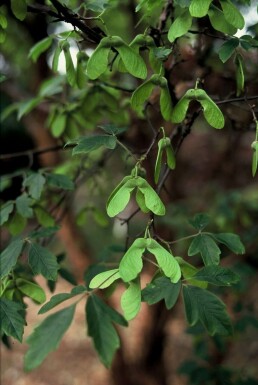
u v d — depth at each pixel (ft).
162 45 2.02
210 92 2.65
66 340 9.68
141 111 2.21
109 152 2.98
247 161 6.01
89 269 2.29
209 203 5.22
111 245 2.51
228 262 4.44
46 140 4.56
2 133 6.64
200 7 1.67
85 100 2.56
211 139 7.14
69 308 1.98
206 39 2.58
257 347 7.20
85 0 2.23
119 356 6.05
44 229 2.02
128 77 3.32
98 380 8.30
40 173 2.26
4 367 8.96
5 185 2.60
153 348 6.01
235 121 2.63
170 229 4.43
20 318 1.77
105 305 1.97
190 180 6.79
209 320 1.73
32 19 3.55
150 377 6.06
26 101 3.04
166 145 1.72
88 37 1.90
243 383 3.43
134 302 1.61
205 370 3.56
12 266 1.88
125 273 1.56
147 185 1.64
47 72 4.40
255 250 3.90
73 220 5.11
